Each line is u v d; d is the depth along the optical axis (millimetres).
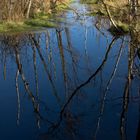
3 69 15625
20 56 18125
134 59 16766
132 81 13531
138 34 19562
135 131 9312
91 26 25109
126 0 24875
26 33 22297
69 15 28219
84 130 9531
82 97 12047
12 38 21547
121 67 15625
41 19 25688
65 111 10820
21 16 24359
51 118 10383
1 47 20188
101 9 28828
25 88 13141
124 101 11539
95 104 11375
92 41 20766
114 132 9336
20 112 10820
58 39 21438
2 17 23562
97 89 12867
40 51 19188
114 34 22219
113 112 10680
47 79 14125
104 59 17047
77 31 23531
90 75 14688
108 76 14492
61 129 9656
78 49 19078
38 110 10992
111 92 12484
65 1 33219
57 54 18359
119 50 18656
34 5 27172
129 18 21219
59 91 12758
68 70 15328
